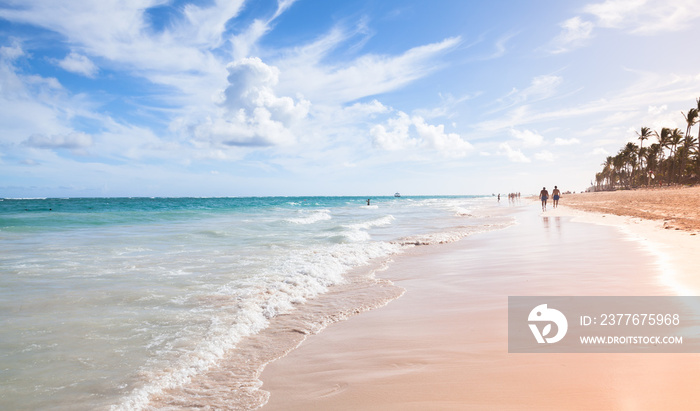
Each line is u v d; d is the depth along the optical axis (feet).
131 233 58.80
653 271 24.81
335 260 35.04
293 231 64.08
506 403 10.28
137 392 12.19
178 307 20.90
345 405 10.96
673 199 119.96
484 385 11.41
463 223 82.07
